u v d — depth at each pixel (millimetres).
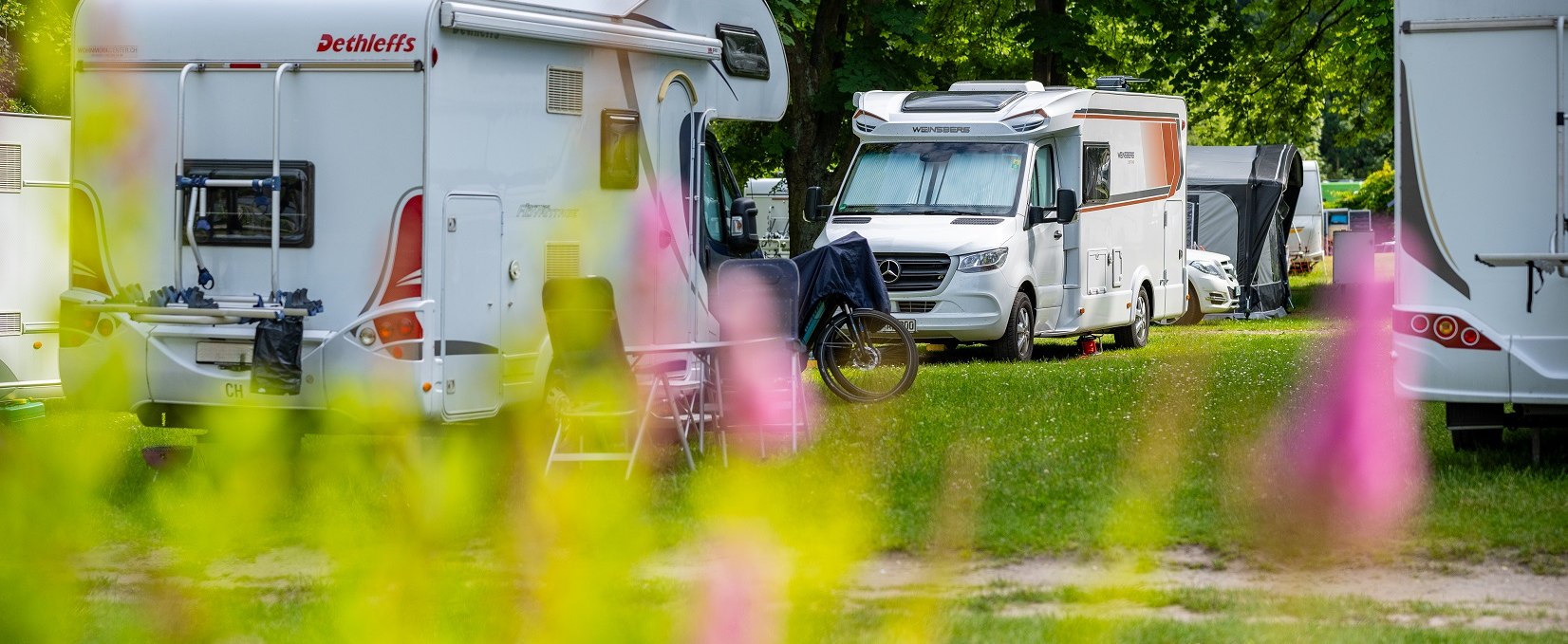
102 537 12180
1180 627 8992
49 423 17469
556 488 13031
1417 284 13086
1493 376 12828
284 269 13273
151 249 13727
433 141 12914
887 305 18047
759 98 16938
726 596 10055
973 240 23125
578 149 14414
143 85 13695
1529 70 12672
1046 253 24203
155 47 13641
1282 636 8750
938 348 26703
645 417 13453
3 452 15062
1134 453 13867
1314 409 16422
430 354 12977
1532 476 12680
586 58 14453
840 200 24547
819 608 9617
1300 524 11273
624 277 15047
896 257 23234
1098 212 25453
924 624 9180
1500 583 9961
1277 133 46188
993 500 12156
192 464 13914
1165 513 11656
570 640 9258
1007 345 23453
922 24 32562
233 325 13297
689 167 15859
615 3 14844
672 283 15656
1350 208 94438
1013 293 23281
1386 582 10062
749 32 16781
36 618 10008
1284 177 36688
